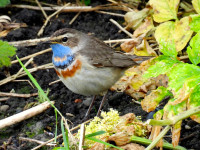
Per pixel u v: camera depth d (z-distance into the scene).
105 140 8.75
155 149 9.19
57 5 15.84
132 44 12.38
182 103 8.77
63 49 10.80
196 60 9.22
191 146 9.42
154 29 12.70
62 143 9.66
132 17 14.00
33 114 11.11
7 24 14.74
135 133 9.15
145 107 9.30
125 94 11.86
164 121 8.22
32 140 10.29
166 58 9.76
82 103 11.99
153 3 11.74
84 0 15.83
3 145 10.24
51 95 12.29
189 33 10.23
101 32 14.74
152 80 10.67
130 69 11.22
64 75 10.91
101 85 11.02
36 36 14.59
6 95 12.23
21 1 15.93
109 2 15.95
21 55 13.76
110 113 9.39
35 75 13.12
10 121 10.74
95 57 10.80
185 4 14.38
